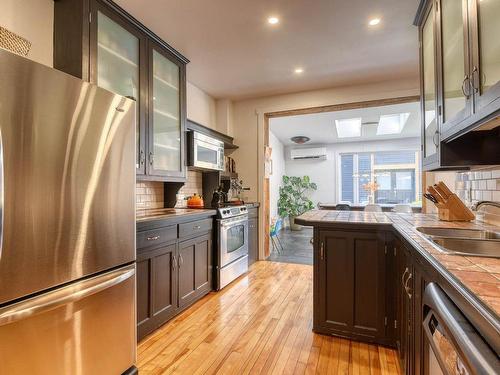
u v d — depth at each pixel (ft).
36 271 3.66
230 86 12.50
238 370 5.70
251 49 9.25
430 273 3.47
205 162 11.08
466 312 2.27
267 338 6.84
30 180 3.58
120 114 4.93
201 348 6.45
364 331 6.59
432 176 11.68
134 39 7.67
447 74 5.10
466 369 1.85
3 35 4.39
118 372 4.85
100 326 4.51
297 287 10.23
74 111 4.12
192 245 8.60
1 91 3.30
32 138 3.60
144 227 6.68
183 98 9.73
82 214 4.24
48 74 3.79
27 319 3.56
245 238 11.90
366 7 7.16
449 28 4.99
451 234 5.73
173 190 10.35
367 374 5.55
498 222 6.04
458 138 5.24
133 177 5.23
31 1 5.96
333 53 9.55
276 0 6.88
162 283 7.30
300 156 26.00
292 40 8.72
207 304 8.77
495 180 6.21
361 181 25.23
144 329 6.70
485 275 2.71
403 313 5.30
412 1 6.93
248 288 10.13
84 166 4.27
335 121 18.40
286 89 12.89
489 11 3.50
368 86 12.10
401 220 6.94
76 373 4.14
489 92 3.35
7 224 3.35
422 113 7.06
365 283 6.57
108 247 4.69
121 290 4.92
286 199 24.70
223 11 7.27
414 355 4.30
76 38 6.19
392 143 24.20
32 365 3.61
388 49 9.29
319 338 6.82
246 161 14.28
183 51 9.36
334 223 6.77
